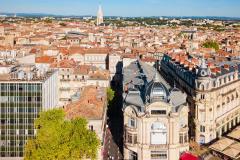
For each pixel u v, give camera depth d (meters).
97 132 163.50
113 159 170.75
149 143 160.50
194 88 192.62
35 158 139.12
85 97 191.12
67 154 139.62
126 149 165.12
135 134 161.75
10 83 167.25
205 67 190.50
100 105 180.62
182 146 162.88
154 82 164.12
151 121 159.62
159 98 160.62
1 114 169.25
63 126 147.88
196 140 192.50
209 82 188.62
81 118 150.75
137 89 172.88
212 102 191.12
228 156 158.25
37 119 156.00
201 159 168.50
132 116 162.88
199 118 191.00
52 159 139.00
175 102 167.00
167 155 160.50
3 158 171.88
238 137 172.38
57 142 140.75
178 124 160.50
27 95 168.50
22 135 170.88
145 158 160.50
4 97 168.25
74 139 141.62
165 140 160.75
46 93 176.62
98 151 158.88
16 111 169.38
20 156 172.12
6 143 171.12
